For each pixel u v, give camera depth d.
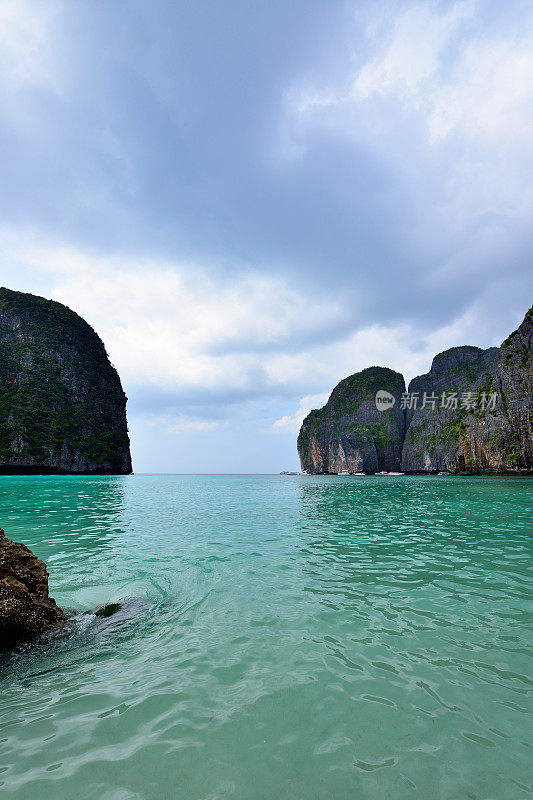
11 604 5.45
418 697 3.90
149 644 5.21
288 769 2.95
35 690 4.17
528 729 3.42
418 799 2.65
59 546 11.38
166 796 2.68
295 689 4.05
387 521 16.66
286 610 6.30
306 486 52.66
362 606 6.43
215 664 4.62
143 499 29.64
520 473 81.75
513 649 4.93
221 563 9.33
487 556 9.91
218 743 3.25
